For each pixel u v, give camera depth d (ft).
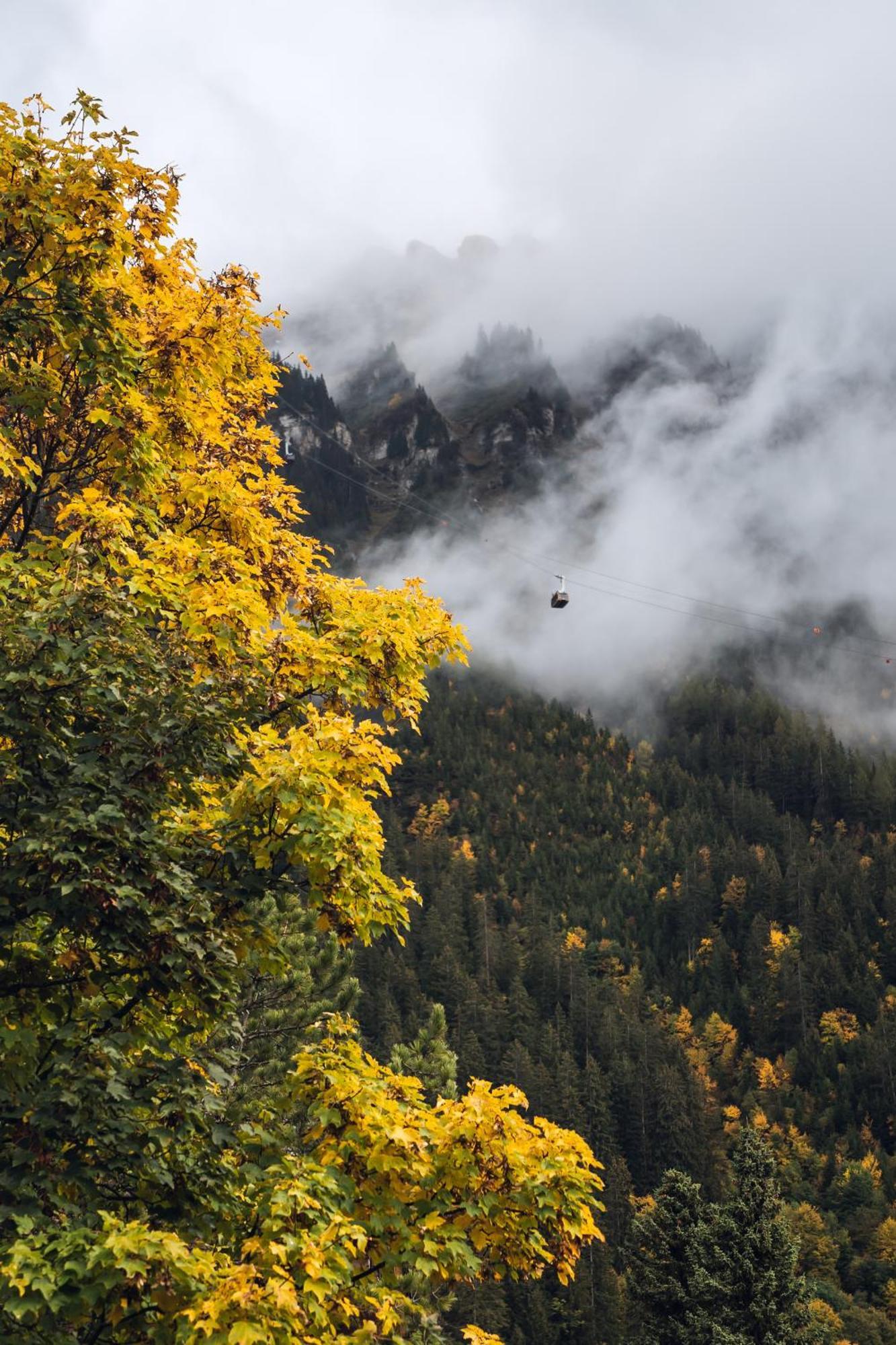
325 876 29.43
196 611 30.45
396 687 34.65
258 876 29.89
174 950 28.14
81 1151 27.40
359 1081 31.27
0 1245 23.91
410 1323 47.62
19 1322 23.82
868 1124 583.58
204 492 36.76
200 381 37.68
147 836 27.89
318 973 63.10
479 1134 29.86
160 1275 23.54
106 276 33.96
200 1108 28.19
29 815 27.73
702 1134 496.23
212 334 38.17
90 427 35.81
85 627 29.04
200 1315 23.48
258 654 32.04
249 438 43.34
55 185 31.53
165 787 29.73
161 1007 31.04
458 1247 28.30
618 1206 392.27
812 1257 415.23
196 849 29.86
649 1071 538.88
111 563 30.81
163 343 37.01
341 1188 28.58
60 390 34.73
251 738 31.53
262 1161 29.07
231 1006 29.96
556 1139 31.07
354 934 30.96
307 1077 31.68
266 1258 25.21
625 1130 487.61
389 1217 28.73
